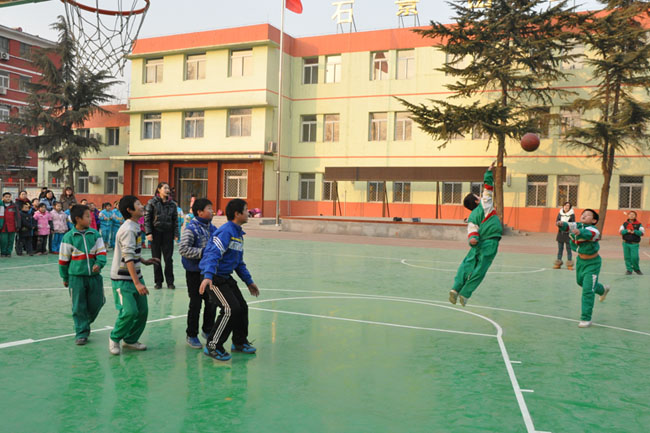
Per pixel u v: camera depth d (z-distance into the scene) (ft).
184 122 105.29
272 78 98.68
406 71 96.58
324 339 19.98
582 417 12.73
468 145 92.07
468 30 75.82
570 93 77.10
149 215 30.04
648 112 67.51
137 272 17.30
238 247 17.25
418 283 34.96
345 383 14.99
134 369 15.90
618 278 39.50
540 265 46.83
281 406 13.14
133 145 108.88
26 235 48.34
